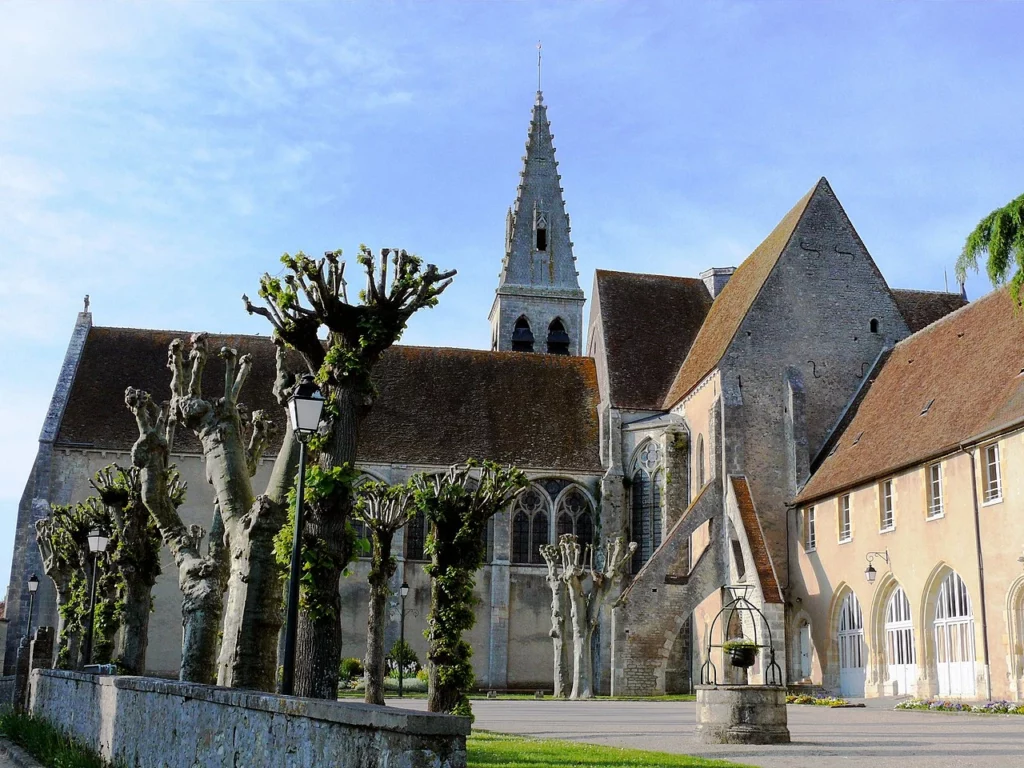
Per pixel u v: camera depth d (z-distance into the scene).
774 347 53.16
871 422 48.00
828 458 49.88
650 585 49.62
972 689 36.22
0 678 37.88
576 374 64.69
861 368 53.62
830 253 54.94
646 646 48.97
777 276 54.12
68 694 20.94
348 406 22.06
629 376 60.78
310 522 20.88
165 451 28.11
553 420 61.56
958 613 37.41
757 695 21.78
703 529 52.69
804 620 48.84
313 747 8.72
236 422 25.69
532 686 56.28
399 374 62.44
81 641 41.31
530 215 83.38
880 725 27.05
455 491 27.92
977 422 36.75
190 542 27.20
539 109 85.62
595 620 49.62
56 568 42.50
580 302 82.12
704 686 22.50
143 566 31.89
